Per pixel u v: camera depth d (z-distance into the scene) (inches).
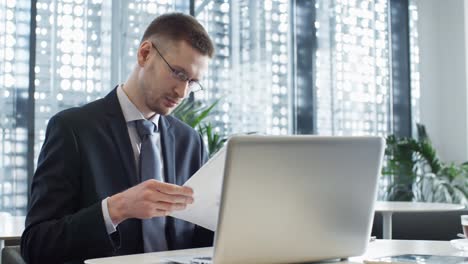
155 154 64.8
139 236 61.2
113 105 65.2
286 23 194.1
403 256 51.4
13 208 154.4
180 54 63.1
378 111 210.7
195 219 57.6
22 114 155.9
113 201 52.5
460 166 203.3
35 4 157.2
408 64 216.5
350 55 205.9
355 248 52.7
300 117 194.4
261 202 45.8
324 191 48.8
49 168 59.9
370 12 211.3
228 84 182.5
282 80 192.1
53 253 54.5
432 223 114.9
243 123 184.2
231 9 184.5
